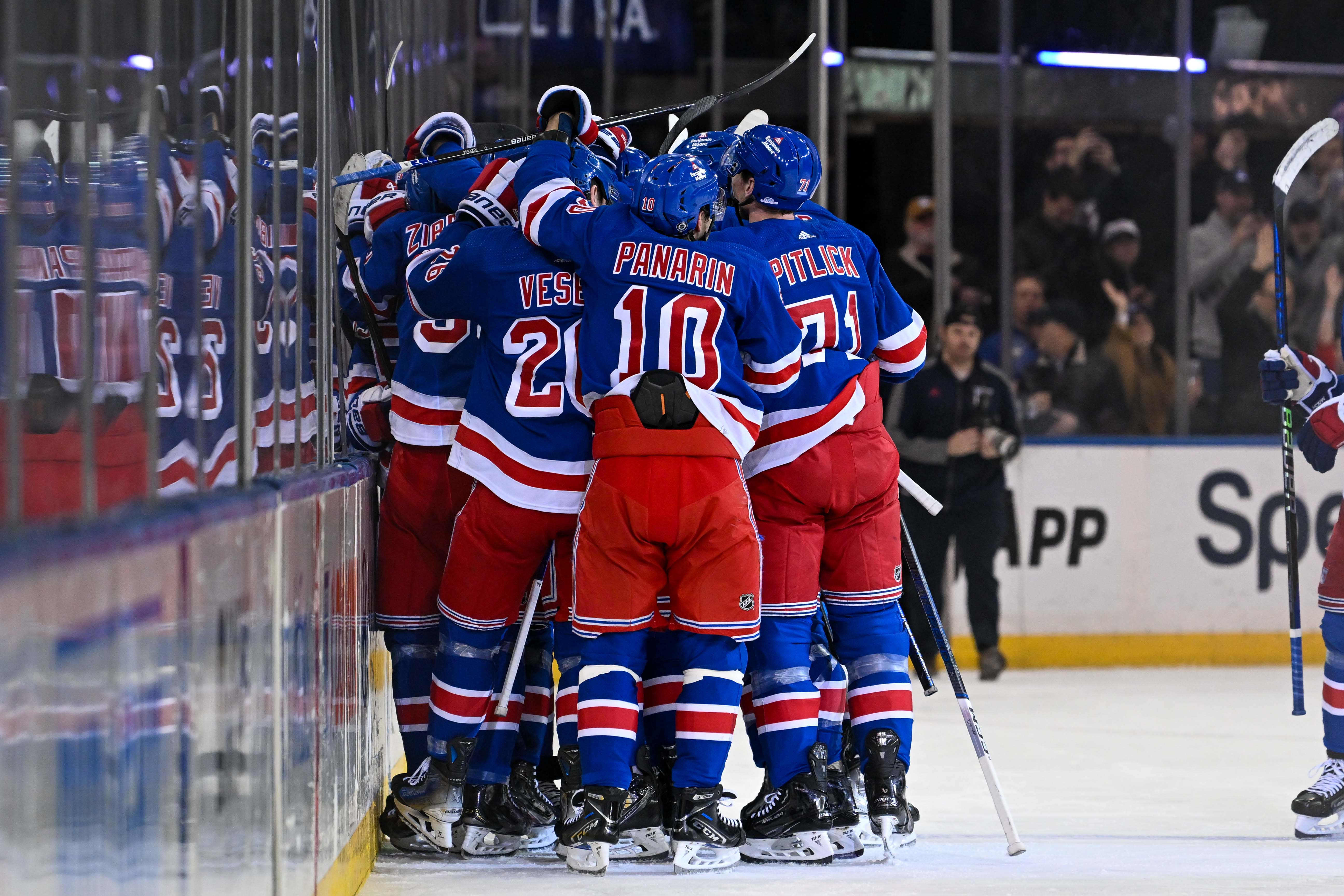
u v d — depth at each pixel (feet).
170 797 18.22
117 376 17.28
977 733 37.60
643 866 35.70
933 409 81.35
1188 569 88.74
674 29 115.96
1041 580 87.81
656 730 38.42
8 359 14.25
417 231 37.81
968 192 115.96
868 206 117.39
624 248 34.45
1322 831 40.37
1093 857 36.70
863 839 39.47
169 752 18.13
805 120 117.91
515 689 37.70
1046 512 87.76
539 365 35.14
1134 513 88.48
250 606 22.29
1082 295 112.57
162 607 17.72
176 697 18.39
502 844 37.32
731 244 35.53
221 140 22.25
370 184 41.06
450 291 35.81
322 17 33.14
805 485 36.19
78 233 16.06
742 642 34.73
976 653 87.04
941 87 98.22
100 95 16.72
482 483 35.27
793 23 117.19
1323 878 33.24
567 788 36.60
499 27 104.78
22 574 13.20
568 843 34.04
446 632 35.86
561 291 35.24
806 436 36.17
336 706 30.48
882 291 39.06
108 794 15.85
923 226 117.08
